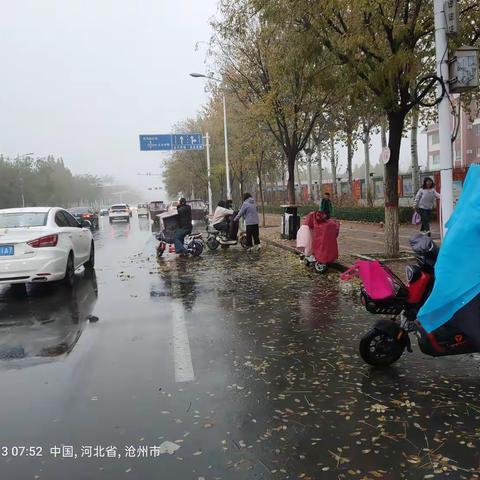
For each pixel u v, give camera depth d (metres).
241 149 26.27
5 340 6.06
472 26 9.38
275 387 4.39
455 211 4.21
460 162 45.84
